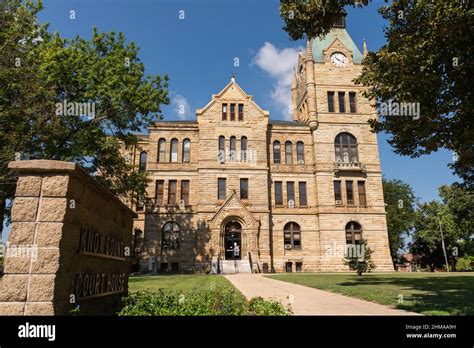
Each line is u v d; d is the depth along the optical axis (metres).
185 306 7.43
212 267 34.34
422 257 64.75
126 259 9.53
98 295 7.17
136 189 27.41
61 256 5.45
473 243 59.09
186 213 37.38
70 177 5.73
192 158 39.09
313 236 38.16
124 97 23.00
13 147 17.50
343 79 41.94
